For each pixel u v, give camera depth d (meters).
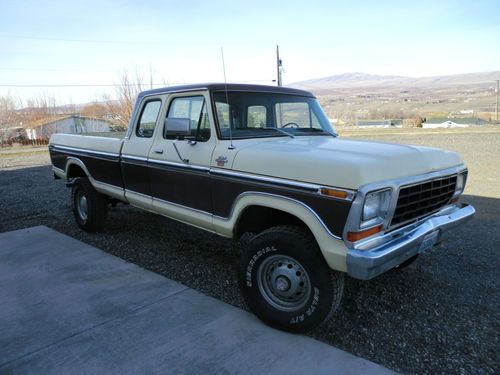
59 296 3.84
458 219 3.51
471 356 2.87
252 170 3.29
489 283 4.03
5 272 4.42
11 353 2.95
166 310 3.54
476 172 11.20
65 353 2.94
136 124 4.77
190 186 3.93
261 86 4.20
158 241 5.46
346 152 3.08
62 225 6.33
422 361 2.82
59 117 53.28
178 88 4.15
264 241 3.17
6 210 7.53
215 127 3.72
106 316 3.45
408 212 3.05
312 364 2.79
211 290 3.97
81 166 5.68
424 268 4.41
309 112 4.59
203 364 2.79
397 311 3.51
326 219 2.79
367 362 2.81
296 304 3.14
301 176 2.94
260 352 2.93
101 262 4.69
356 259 2.62
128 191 4.90
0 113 46.28
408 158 3.11
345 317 3.42
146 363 2.81
